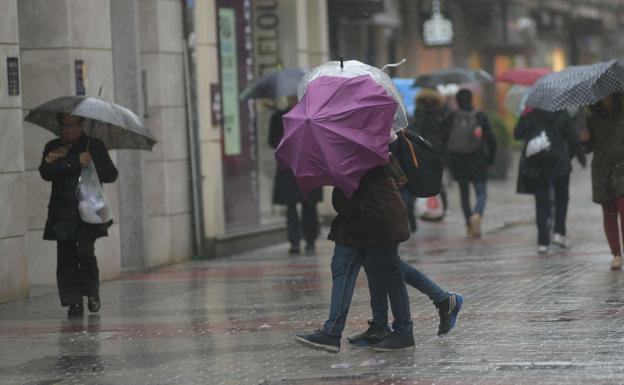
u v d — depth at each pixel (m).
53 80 30.64
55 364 20.00
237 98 40.75
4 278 27.58
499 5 96.12
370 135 18.77
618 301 24.28
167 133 36.38
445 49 88.12
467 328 21.62
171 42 36.59
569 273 29.27
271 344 21.00
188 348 20.97
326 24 49.66
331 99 18.94
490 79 47.41
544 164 34.19
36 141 30.88
